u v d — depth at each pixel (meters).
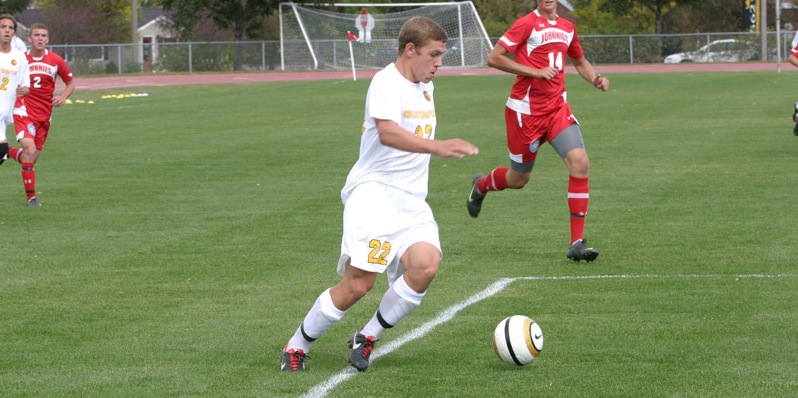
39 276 25.61
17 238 30.94
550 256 27.34
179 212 35.56
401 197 17.31
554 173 44.00
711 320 20.38
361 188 17.34
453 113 76.00
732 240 28.80
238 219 33.97
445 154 15.84
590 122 67.00
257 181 43.16
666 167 44.81
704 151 50.16
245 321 21.06
